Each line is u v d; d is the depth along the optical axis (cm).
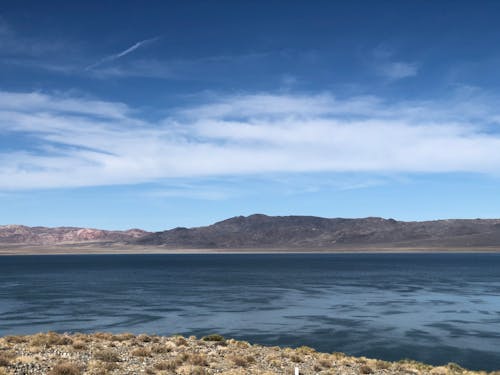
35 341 2872
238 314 7288
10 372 2056
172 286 12312
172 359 2634
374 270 19638
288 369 2652
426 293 10206
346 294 10088
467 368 4278
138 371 2281
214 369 2478
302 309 7819
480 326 6297
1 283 13400
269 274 17338
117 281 14088
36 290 11188
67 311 7588
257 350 3259
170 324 6412
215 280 14425
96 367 2264
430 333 5841
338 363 3009
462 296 9606
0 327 6184
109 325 6325
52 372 2086
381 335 5719
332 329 6081
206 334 5716
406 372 2925
